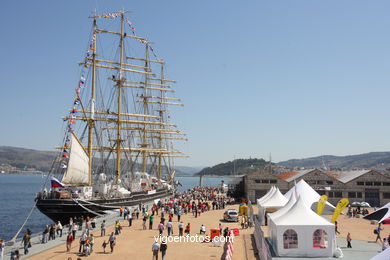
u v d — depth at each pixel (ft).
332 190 287.07
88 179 233.35
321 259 110.01
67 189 218.38
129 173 320.09
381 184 287.07
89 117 260.21
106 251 117.39
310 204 199.52
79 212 199.11
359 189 286.46
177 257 110.32
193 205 223.92
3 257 105.29
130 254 113.39
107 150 302.66
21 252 112.37
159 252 116.26
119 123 304.50
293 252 112.98
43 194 201.26
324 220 117.29
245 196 315.58
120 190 258.16
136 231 155.94
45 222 293.43
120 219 189.37
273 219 125.18
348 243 128.16
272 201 184.55
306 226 113.60
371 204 285.23
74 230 133.80
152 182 381.60
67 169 216.74
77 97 209.26
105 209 216.95
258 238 119.85
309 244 113.19
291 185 290.35
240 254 114.83
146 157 430.20
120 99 308.40
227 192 409.90
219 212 233.55
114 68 296.30
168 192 399.03
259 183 292.20
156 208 217.36
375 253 118.73
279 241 114.11
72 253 113.19
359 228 177.37
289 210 123.24
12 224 280.72
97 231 154.51
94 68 270.46
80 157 225.76
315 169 289.94
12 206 426.92
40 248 118.32
